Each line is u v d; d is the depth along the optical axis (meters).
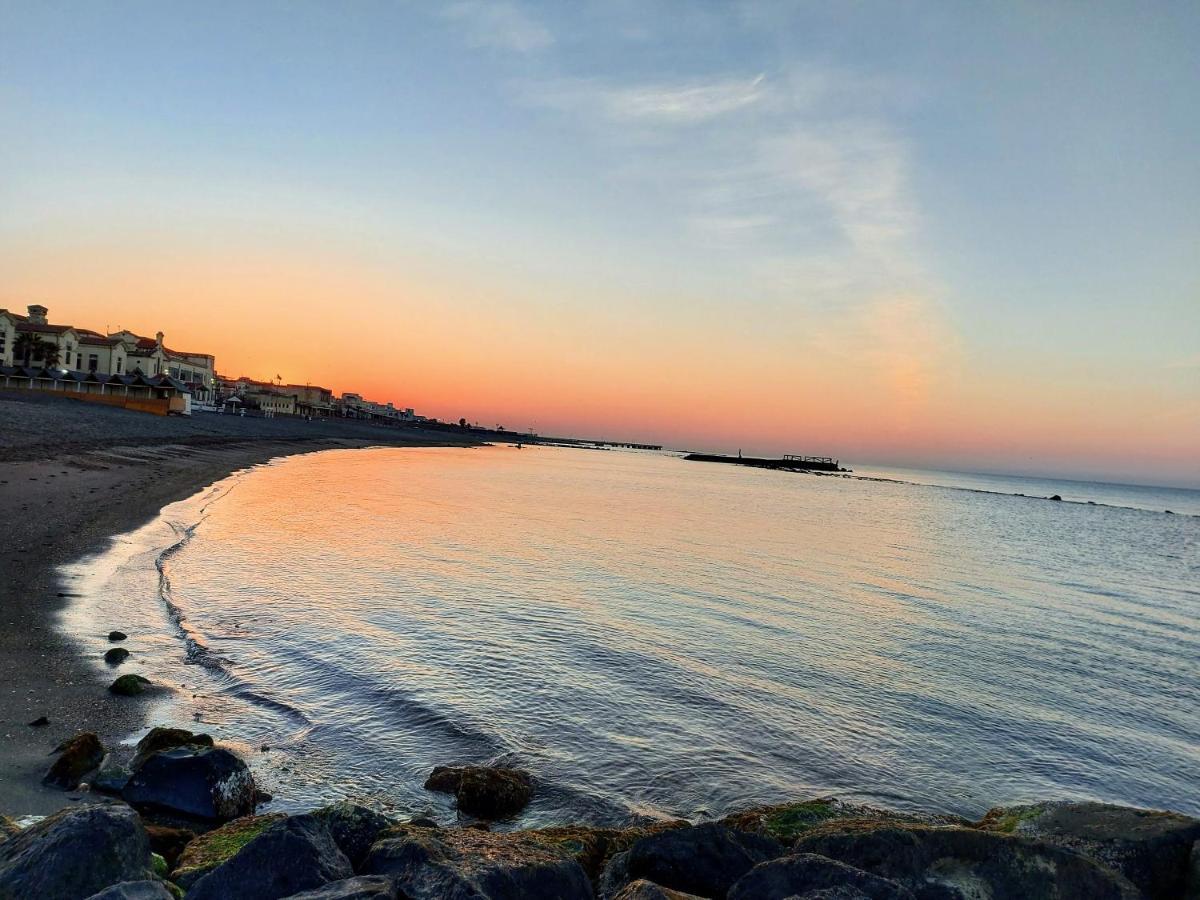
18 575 17.16
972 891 6.54
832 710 14.63
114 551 21.39
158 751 8.83
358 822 7.22
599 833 8.55
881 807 10.88
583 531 40.25
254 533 29.25
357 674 14.02
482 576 25.09
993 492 176.12
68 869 5.44
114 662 12.77
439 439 193.12
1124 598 31.39
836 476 198.50
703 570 30.17
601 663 16.28
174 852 7.41
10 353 94.62
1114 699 16.67
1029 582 34.34
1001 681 17.52
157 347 114.50
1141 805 11.69
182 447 61.34
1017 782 12.14
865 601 26.38
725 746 12.47
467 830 7.18
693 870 7.06
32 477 30.77
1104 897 6.68
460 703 13.12
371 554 27.50
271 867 5.85
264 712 11.79
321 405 197.62
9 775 8.52
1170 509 154.62
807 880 6.28
